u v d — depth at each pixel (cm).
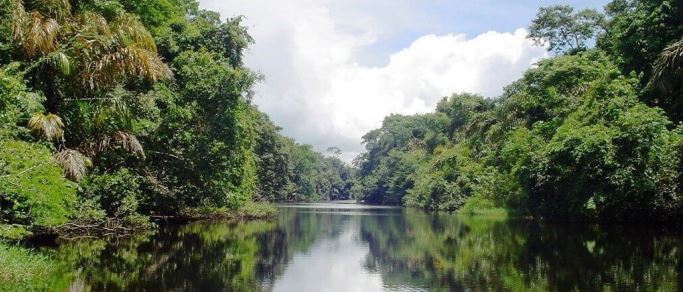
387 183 8594
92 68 1551
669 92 2523
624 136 2347
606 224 2742
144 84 2366
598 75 3116
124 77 1716
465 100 6625
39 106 1410
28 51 1399
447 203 5078
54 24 1402
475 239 2091
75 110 1684
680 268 1271
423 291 1066
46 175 1316
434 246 1873
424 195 6047
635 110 2414
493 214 3966
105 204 2114
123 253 1541
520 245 1822
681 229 2353
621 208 2586
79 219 1923
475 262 1443
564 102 3219
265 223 3095
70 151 1498
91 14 1553
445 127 7281
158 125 2344
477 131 4662
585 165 2514
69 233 1927
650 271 1230
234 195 3219
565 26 3991
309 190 10731
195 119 2652
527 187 3209
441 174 5503
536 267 1321
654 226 2547
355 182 11056
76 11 1733
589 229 2439
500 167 3897
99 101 1677
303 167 10156
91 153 1809
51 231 1841
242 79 2691
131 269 1270
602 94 2770
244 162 3366
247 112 3500
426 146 7662
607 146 2397
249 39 3048
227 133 2764
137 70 1571
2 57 1509
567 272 1236
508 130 3869
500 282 1132
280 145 7512
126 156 2259
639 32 2847
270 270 1332
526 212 3541
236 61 3027
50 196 1343
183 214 3116
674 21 2705
